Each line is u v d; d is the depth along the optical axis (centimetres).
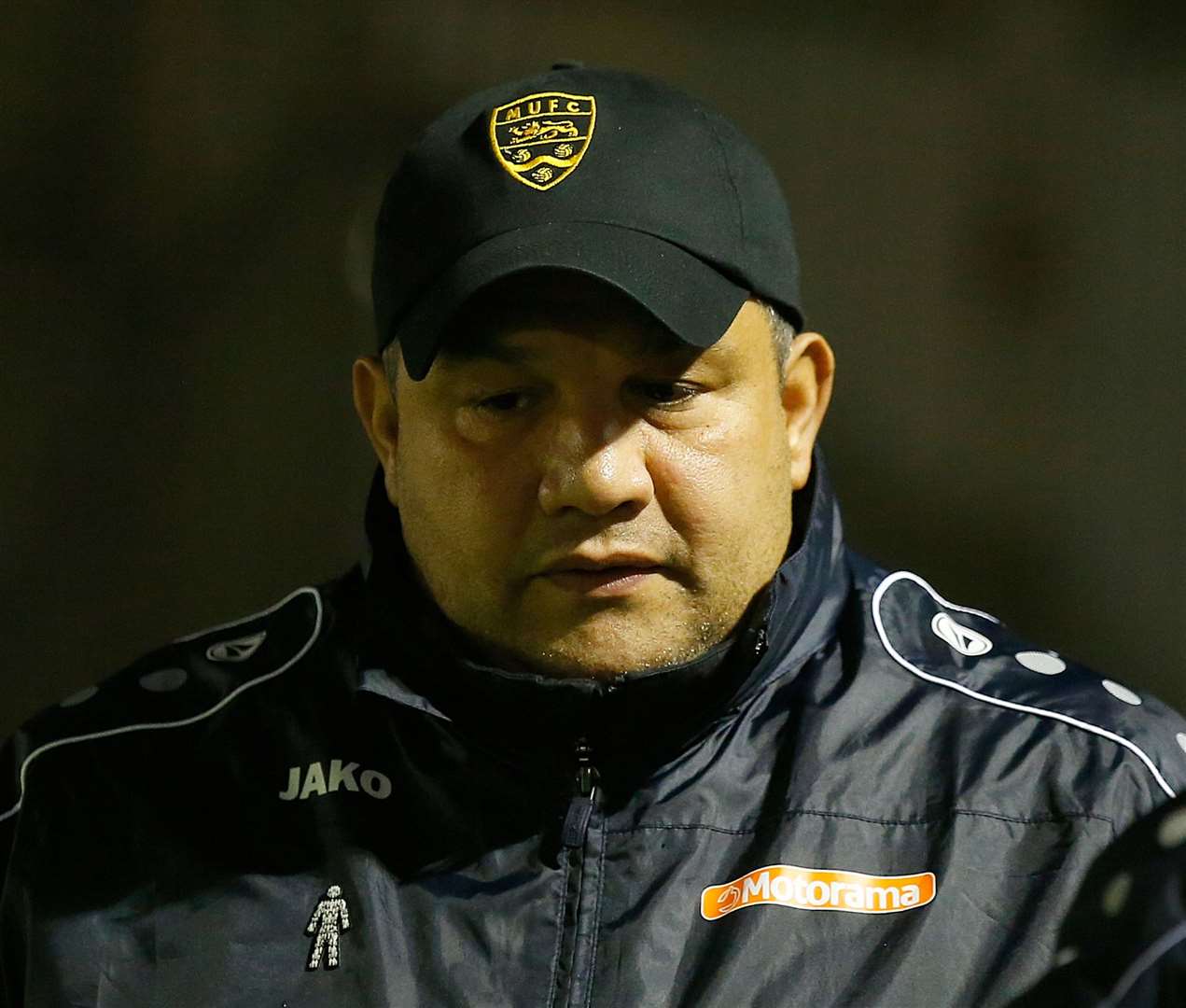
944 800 614
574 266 583
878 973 576
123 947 618
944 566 2336
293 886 620
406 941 600
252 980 602
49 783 665
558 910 600
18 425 2456
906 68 2428
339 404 2498
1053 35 2389
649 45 2441
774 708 647
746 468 614
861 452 2362
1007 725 637
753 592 626
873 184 2417
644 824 613
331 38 2469
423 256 614
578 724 617
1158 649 2298
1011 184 2400
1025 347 2378
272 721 674
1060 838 600
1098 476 2334
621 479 588
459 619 627
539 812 620
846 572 698
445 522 618
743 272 615
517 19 2455
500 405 609
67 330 2484
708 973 580
